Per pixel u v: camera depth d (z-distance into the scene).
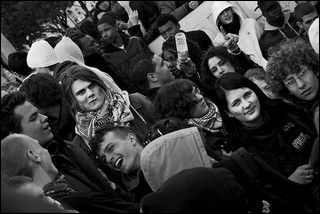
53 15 11.19
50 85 4.11
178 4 8.97
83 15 12.48
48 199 2.68
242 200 2.35
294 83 3.62
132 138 3.47
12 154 2.88
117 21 7.84
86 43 6.00
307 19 6.41
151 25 8.54
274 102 3.71
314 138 3.65
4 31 11.05
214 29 7.93
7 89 5.66
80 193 3.09
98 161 3.75
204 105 3.78
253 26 6.96
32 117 3.48
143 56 5.02
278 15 6.77
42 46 5.06
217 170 2.40
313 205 3.18
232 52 5.15
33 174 2.94
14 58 5.75
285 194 3.09
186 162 2.80
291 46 3.64
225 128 3.80
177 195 2.28
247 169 3.04
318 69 3.60
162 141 2.82
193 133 2.83
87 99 4.04
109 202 3.11
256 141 3.71
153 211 2.30
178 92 3.74
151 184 2.87
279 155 3.67
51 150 3.49
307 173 3.27
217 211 2.28
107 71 5.99
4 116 3.43
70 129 4.19
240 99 3.67
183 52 4.99
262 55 6.95
